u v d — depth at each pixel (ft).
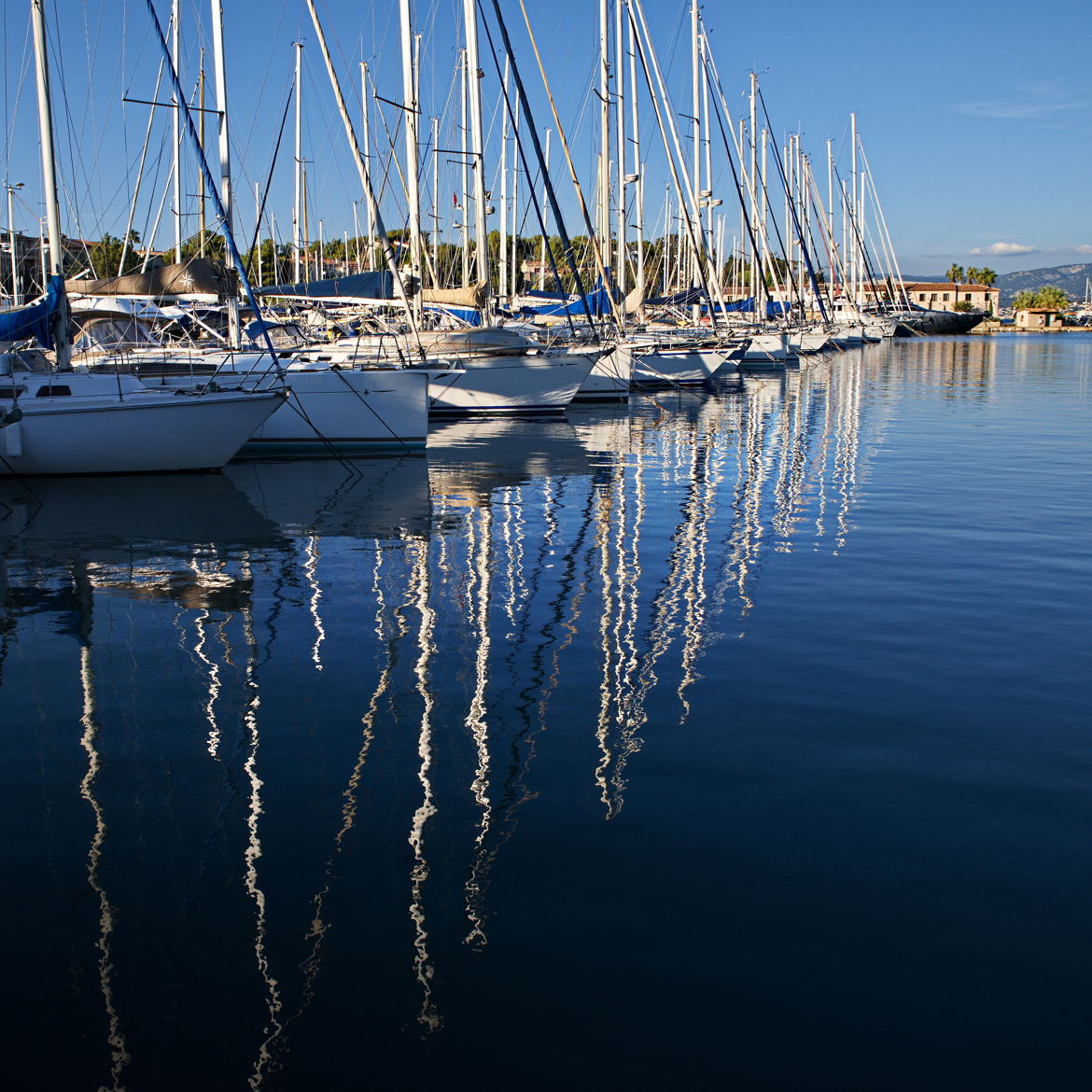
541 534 39.09
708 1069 10.73
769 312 170.30
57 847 15.38
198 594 30.35
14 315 49.34
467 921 13.33
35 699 21.67
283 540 38.17
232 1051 11.07
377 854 15.10
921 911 13.51
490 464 58.90
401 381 60.59
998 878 14.33
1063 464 57.82
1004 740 19.21
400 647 25.07
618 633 26.08
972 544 36.78
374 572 32.99
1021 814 16.26
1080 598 29.32
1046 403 99.25
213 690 22.17
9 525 41.14
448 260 104.68
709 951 12.66
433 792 17.10
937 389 116.16
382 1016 11.57
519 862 14.80
